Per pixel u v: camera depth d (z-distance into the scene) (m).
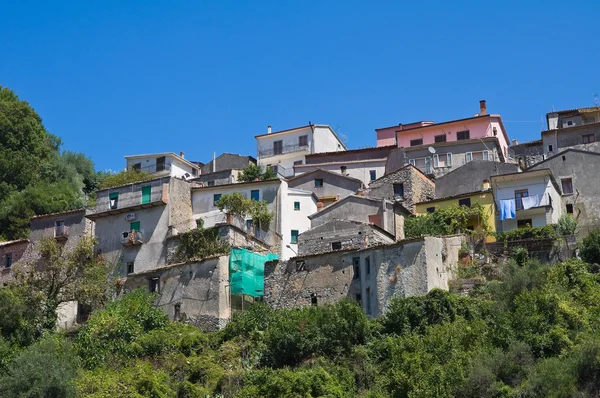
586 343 42.16
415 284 51.22
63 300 60.84
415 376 41.56
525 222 64.62
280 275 56.84
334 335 47.94
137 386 46.09
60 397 43.97
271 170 90.94
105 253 70.00
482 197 69.75
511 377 42.06
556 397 39.66
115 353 51.72
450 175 76.19
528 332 44.72
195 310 57.91
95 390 45.69
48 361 45.78
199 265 59.22
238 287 57.41
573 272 51.34
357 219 68.69
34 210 86.25
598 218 66.75
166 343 52.53
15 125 97.69
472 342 45.06
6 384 43.50
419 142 92.81
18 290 58.12
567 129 85.06
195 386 46.56
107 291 63.41
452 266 54.12
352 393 43.84
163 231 68.75
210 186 73.75
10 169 93.44
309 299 55.12
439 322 47.91
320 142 100.56
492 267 54.19
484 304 48.84
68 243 72.31
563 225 61.53
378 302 52.06
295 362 47.84
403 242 52.56
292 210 74.81
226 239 65.00
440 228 65.06
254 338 50.84
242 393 44.12
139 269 68.06
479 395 40.97
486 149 86.12
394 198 75.50
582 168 68.81
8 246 74.12
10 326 54.31
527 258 55.72
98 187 98.00
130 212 70.69
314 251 63.16
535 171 65.00
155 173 98.12
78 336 55.31
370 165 91.25
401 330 47.97
